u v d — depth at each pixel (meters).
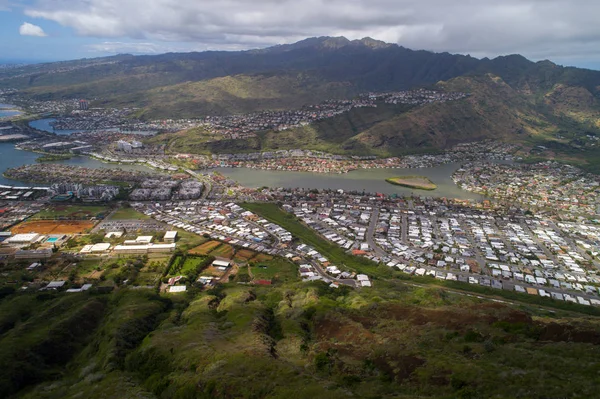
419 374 89.56
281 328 139.00
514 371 83.12
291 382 92.44
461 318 122.06
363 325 133.12
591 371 79.75
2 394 118.19
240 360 105.50
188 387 99.00
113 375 118.81
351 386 91.38
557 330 104.62
